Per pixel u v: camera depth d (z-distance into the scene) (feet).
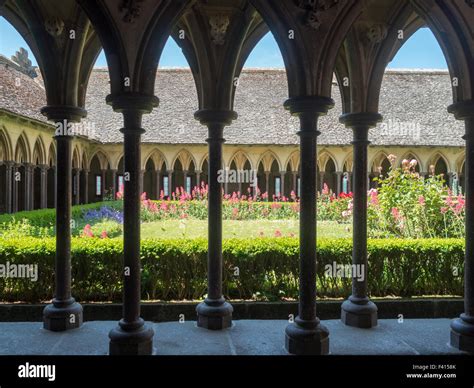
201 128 73.41
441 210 26.50
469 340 14.52
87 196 74.38
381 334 16.44
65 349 14.74
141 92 13.38
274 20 13.55
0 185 60.29
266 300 20.10
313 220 14.14
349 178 74.90
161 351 14.60
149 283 20.38
